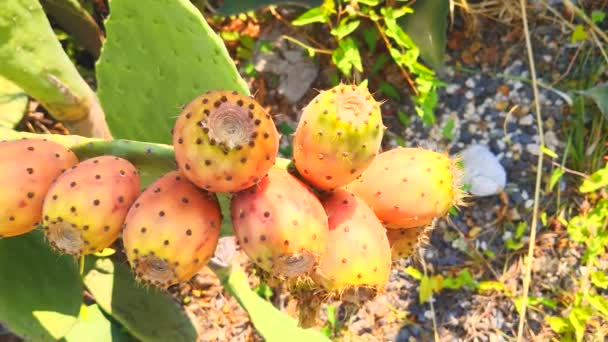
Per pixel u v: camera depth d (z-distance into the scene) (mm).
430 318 1213
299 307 707
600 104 1134
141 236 645
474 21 1261
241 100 638
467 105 1264
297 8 1295
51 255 913
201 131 628
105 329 994
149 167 770
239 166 633
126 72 862
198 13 768
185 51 805
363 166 670
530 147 1235
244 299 924
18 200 692
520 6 1244
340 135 651
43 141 720
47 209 667
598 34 1244
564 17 1258
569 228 1199
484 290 1221
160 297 1007
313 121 659
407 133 1263
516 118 1248
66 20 1142
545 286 1212
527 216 1227
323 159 662
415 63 1191
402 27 1195
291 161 709
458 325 1213
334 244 666
